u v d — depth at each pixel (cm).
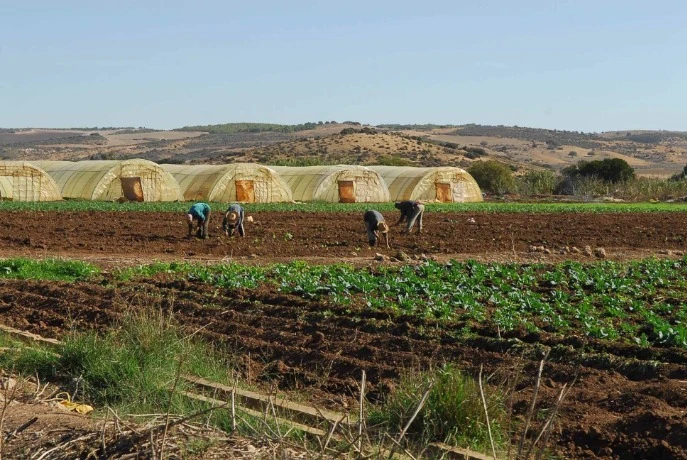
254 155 14875
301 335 1476
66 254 2580
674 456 926
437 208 5300
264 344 1430
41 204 5041
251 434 887
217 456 737
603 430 1008
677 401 1085
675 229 3775
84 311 1655
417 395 995
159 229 3412
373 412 1041
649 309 1716
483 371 1259
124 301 1736
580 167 9081
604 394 1130
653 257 2612
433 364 1295
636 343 1373
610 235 3491
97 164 6038
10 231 3228
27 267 2175
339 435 945
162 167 6031
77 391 1142
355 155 14475
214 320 1587
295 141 16425
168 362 1198
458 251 2842
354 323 1542
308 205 5556
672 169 18262
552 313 1623
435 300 1745
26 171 5681
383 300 1730
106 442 785
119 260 2442
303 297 1781
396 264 2392
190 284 1916
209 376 1205
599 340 1380
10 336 1464
